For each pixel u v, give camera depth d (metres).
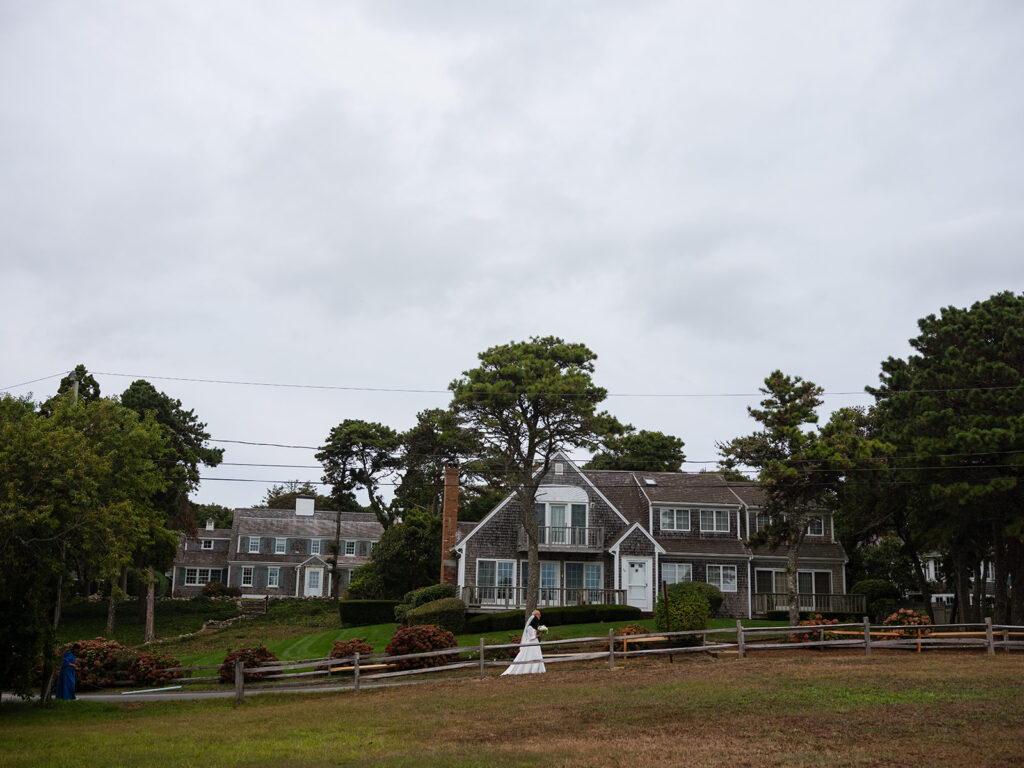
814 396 39.75
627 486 57.12
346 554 89.12
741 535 53.25
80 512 25.61
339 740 17.92
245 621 61.62
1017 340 35.72
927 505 38.38
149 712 24.92
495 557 50.84
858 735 16.55
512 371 43.06
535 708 20.70
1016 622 36.78
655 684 23.52
